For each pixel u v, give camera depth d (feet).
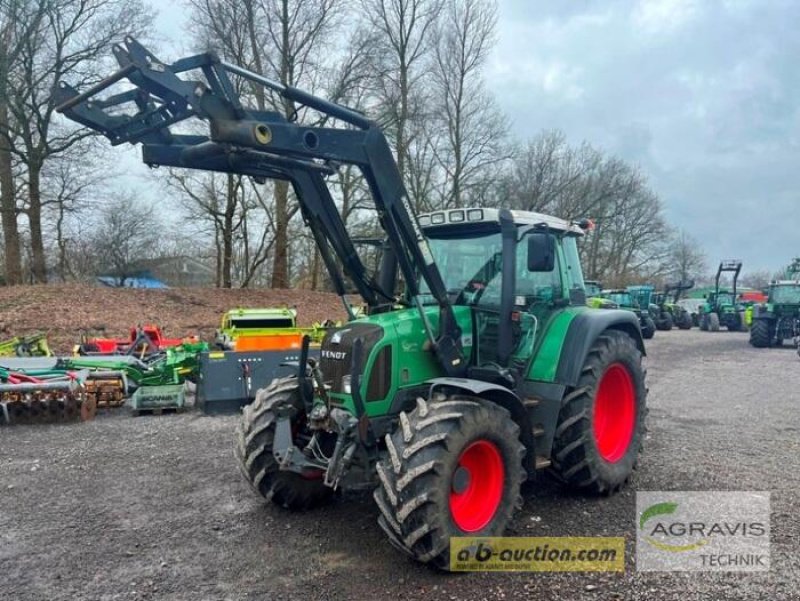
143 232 102.42
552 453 15.28
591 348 15.79
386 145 12.71
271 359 28.37
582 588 10.92
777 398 30.19
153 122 11.73
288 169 12.66
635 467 17.43
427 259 13.38
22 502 15.74
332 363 13.26
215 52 10.69
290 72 74.08
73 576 11.61
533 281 15.93
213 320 57.11
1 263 85.46
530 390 15.26
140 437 23.04
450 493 11.32
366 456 12.52
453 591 10.84
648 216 155.53
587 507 14.93
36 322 48.34
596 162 115.24
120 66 10.24
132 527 13.99
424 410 11.71
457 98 85.66
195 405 29.73
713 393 31.78
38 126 63.77
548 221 16.56
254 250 105.60
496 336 15.19
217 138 10.54
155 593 10.94
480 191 88.99
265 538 13.30
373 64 75.87
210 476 17.87
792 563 11.78
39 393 25.71
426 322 13.42
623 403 16.90
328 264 14.46
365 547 12.77
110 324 50.78
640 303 85.71
